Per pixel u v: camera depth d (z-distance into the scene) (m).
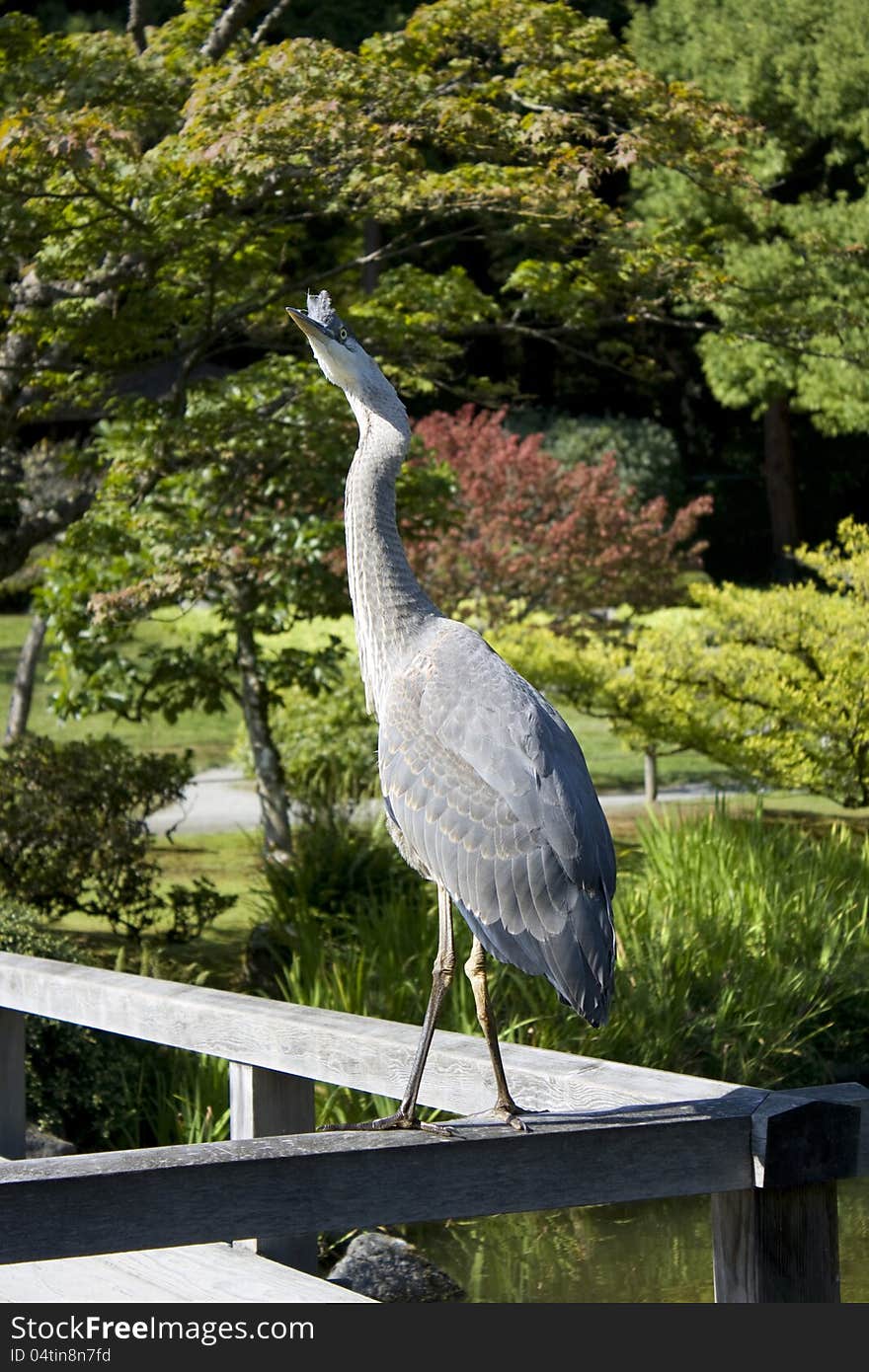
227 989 8.48
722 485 32.62
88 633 9.62
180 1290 3.63
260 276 9.71
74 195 8.06
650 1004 7.14
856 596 11.85
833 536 32.62
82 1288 3.66
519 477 16.47
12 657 22.69
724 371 22.39
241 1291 3.61
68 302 8.83
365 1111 6.23
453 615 15.86
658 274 9.46
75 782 8.96
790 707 10.89
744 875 9.02
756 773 11.09
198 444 9.43
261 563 9.77
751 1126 2.69
